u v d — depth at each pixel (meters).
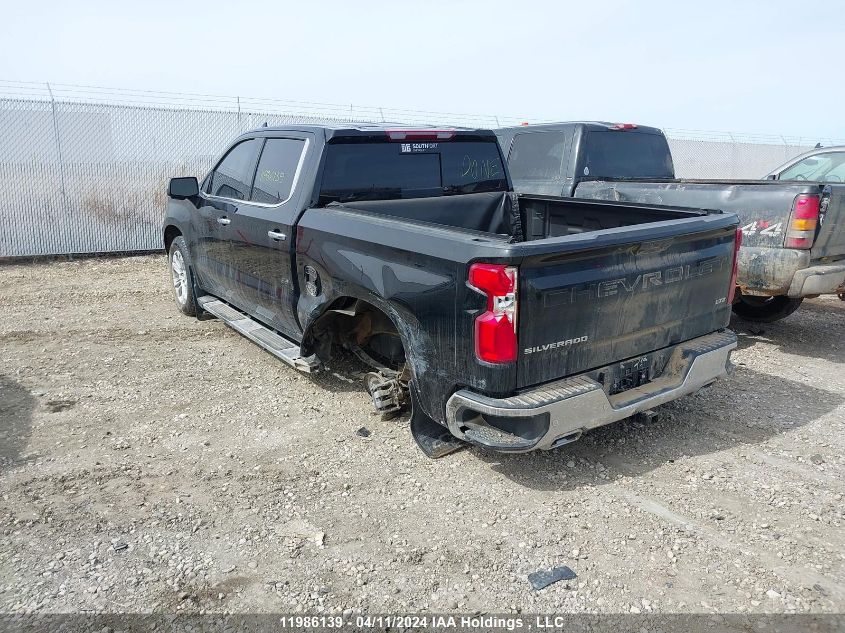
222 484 3.73
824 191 5.64
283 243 4.66
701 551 3.16
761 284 5.92
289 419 4.59
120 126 11.27
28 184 10.66
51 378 5.28
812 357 6.11
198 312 6.93
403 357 4.34
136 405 4.79
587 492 3.69
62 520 3.34
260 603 2.79
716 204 6.11
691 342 3.96
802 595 2.84
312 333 4.53
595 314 3.34
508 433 3.29
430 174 5.07
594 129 7.58
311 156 4.62
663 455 4.13
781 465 4.00
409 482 3.77
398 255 3.60
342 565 3.04
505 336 3.08
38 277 9.39
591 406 3.31
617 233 3.33
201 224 6.11
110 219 11.34
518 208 5.43
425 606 2.79
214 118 12.04
